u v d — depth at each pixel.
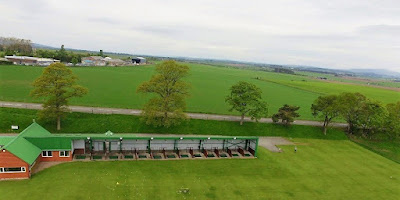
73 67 173.12
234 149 62.84
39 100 78.25
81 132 63.00
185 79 180.38
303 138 76.81
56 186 40.34
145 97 98.69
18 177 41.78
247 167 54.09
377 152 72.06
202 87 147.50
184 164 52.56
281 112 77.69
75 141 51.69
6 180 41.06
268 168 54.66
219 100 111.25
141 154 55.22
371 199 46.41
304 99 135.75
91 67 184.00
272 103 117.69
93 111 72.44
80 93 62.78
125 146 55.78
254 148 60.38
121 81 133.75
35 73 127.88
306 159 61.53
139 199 39.38
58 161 48.78
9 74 119.50
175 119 65.75
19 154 41.72
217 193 43.31
